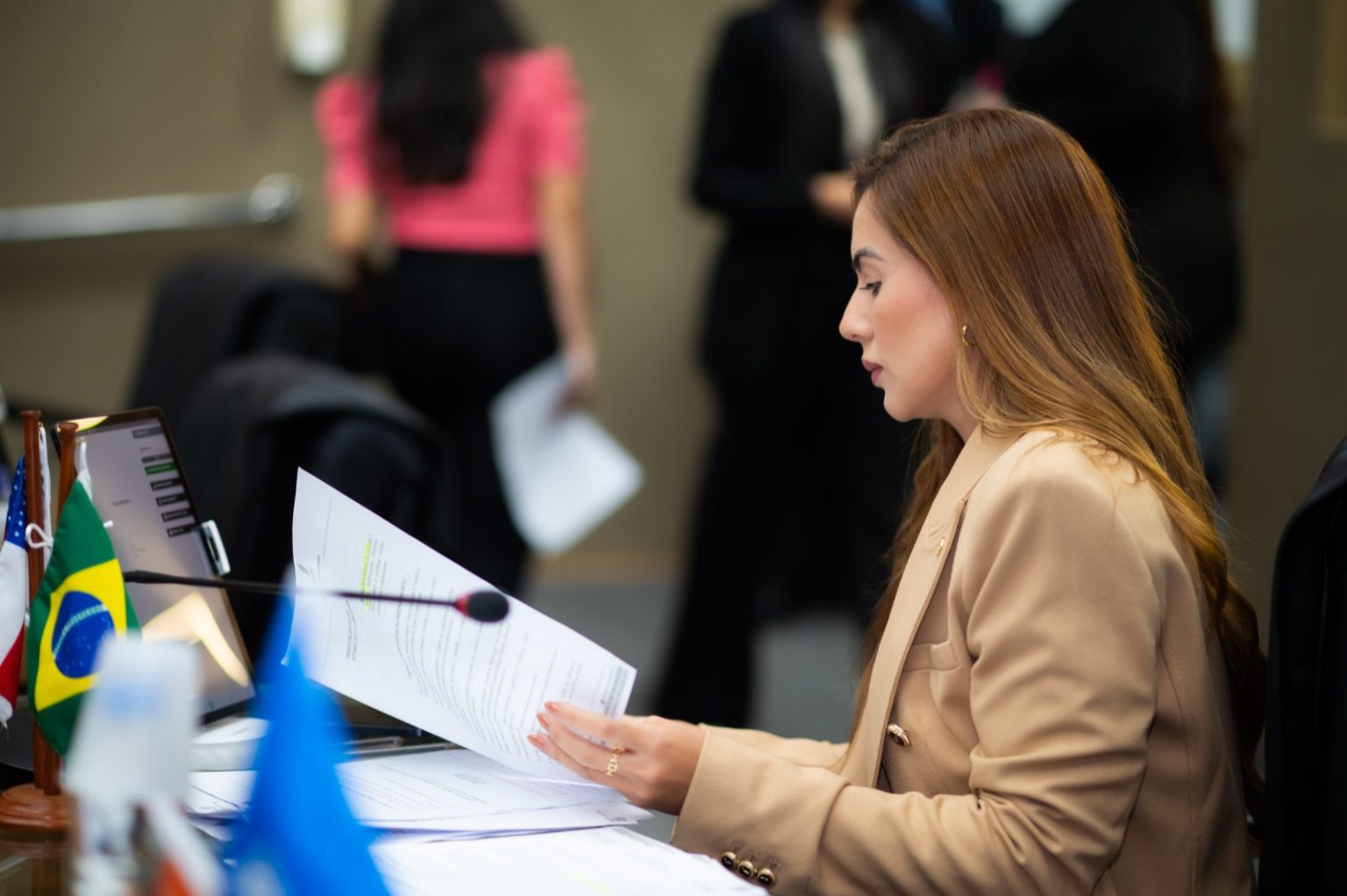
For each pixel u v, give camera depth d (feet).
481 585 4.52
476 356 12.67
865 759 5.08
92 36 16.51
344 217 13.02
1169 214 10.77
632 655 15.23
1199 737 4.72
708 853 4.64
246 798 4.29
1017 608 4.49
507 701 4.63
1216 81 11.03
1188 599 4.66
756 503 12.13
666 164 17.88
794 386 11.83
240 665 5.20
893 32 12.23
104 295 16.87
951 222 4.85
